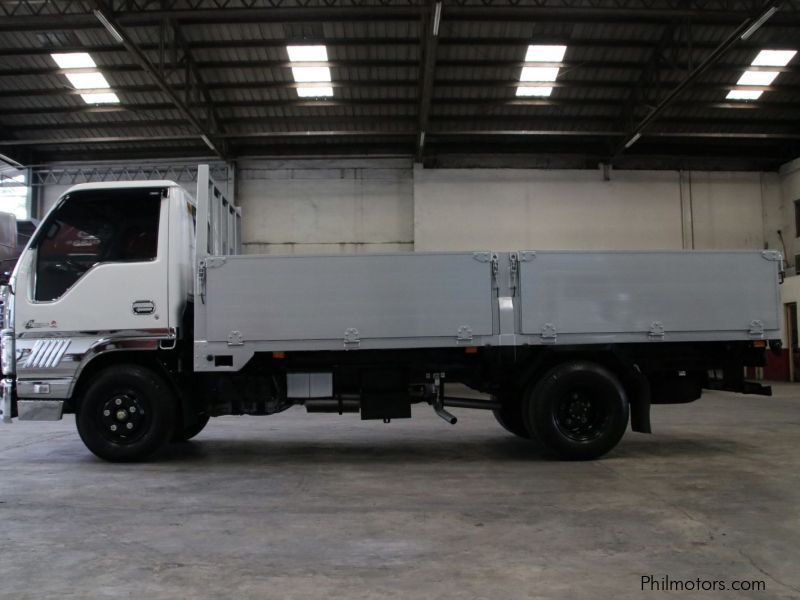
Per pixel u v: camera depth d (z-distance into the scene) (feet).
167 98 51.19
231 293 18.78
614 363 19.63
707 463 18.99
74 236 19.35
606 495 15.14
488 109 53.78
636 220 59.52
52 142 54.34
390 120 54.54
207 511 13.91
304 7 38.22
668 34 45.39
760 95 52.16
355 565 10.43
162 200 19.36
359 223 58.90
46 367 18.93
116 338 18.84
